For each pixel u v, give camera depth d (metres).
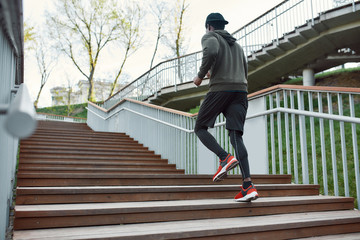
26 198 2.05
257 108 3.97
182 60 12.81
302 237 1.99
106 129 10.84
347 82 12.55
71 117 26.69
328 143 6.40
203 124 2.38
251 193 2.16
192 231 1.70
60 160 4.66
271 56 10.83
